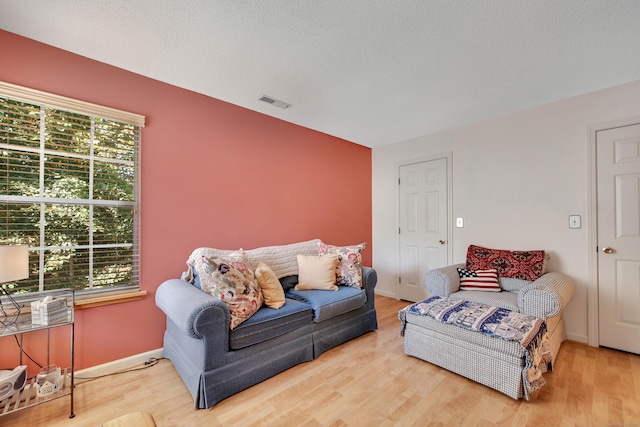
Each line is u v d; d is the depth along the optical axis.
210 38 1.73
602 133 2.43
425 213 3.68
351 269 2.77
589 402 1.68
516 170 2.91
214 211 2.61
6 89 1.67
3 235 1.70
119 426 0.95
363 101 2.64
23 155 1.76
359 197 4.18
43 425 1.51
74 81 1.90
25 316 1.64
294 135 3.32
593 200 2.47
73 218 1.93
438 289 2.69
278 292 2.19
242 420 1.56
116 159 2.09
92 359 1.96
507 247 2.96
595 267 2.46
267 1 1.42
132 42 1.77
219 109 2.64
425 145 3.69
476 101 2.65
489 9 1.48
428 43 1.78
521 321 1.90
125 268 2.13
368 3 1.44
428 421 1.54
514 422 1.53
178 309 1.72
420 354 2.20
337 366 2.13
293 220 3.32
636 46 1.80
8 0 1.40
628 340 2.31
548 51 1.86
